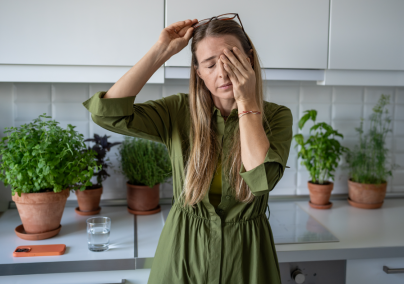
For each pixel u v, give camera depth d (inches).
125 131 36.6
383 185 67.7
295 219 61.5
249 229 38.5
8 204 65.4
